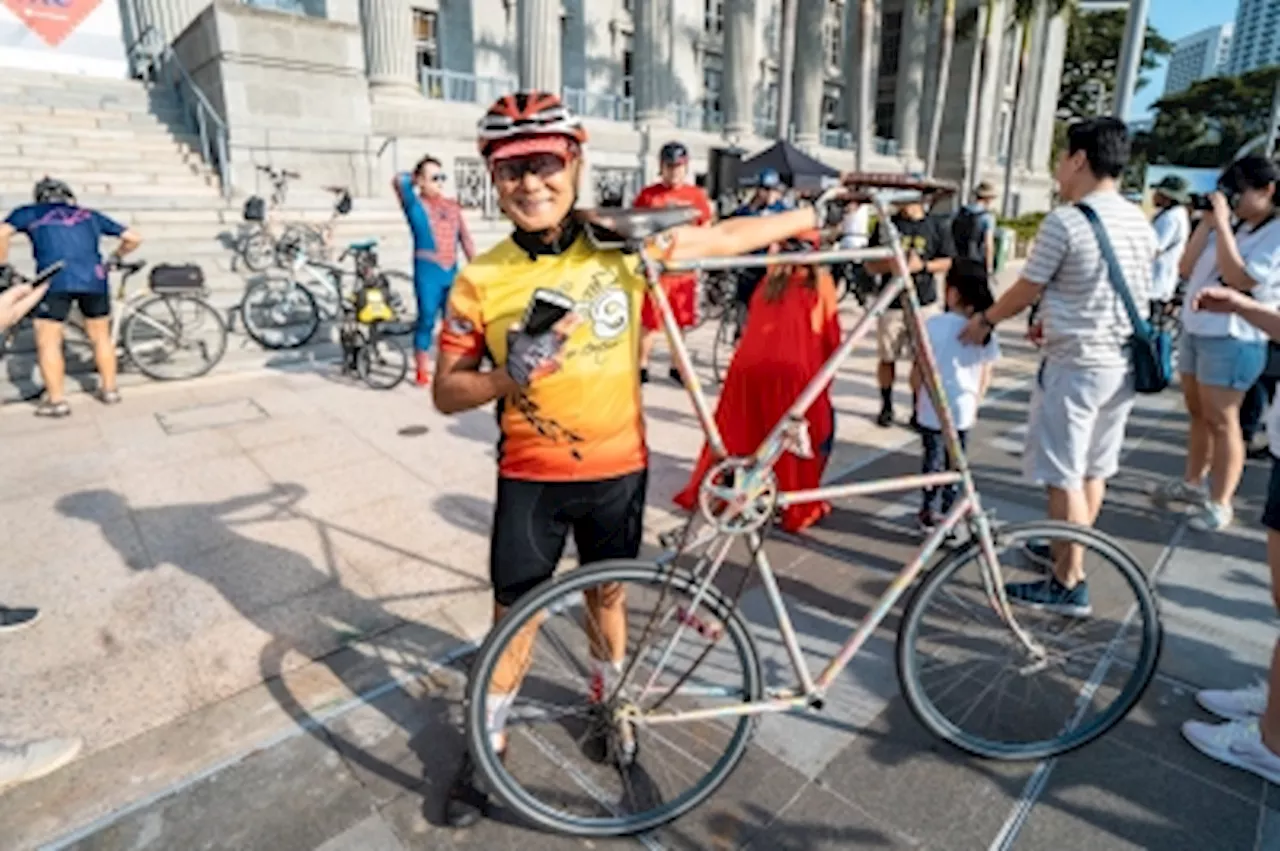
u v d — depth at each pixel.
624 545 2.07
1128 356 2.73
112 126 11.41
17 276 5.22
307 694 2.51
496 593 2.04
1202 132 50.03
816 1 23.94
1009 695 2.52
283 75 11.19
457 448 4.92
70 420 5.39
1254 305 2.10
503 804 2.07
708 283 9.41
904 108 30.64
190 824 1.99
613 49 23.53
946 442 2.16
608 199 6.79
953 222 6.42
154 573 3.29
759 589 3.21
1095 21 42.09
